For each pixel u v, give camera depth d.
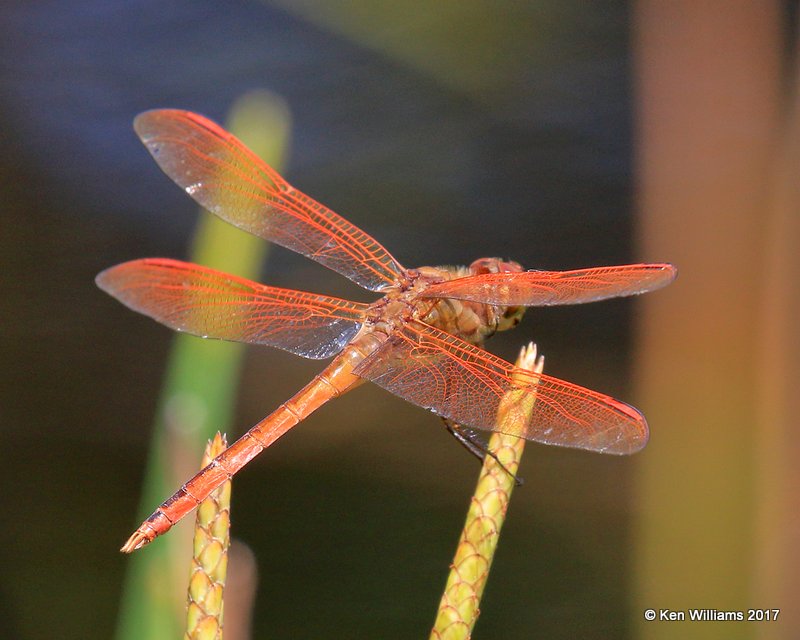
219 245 1.03
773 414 1.07
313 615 1.09
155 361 1.14
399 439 1.13
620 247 1.16
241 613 1.00
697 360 1.07
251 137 1.03
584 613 1.09
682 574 1.07
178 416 1.00
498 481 1.00
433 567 1.11
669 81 1.08
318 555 1.11
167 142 1.03
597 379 1.12
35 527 1.11
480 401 1.02
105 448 1.13
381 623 1.10
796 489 1.06
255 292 1.03
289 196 1.04
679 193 1.07
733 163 1.07
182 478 1.00
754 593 1.06
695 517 1.06
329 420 1.13
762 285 1.07
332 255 1.04
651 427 1.08
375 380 1.02
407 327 1.03
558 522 1.11
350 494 1.12
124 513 1.11
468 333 1.04
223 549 0.99
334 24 1.14
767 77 1.07
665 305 1.08
